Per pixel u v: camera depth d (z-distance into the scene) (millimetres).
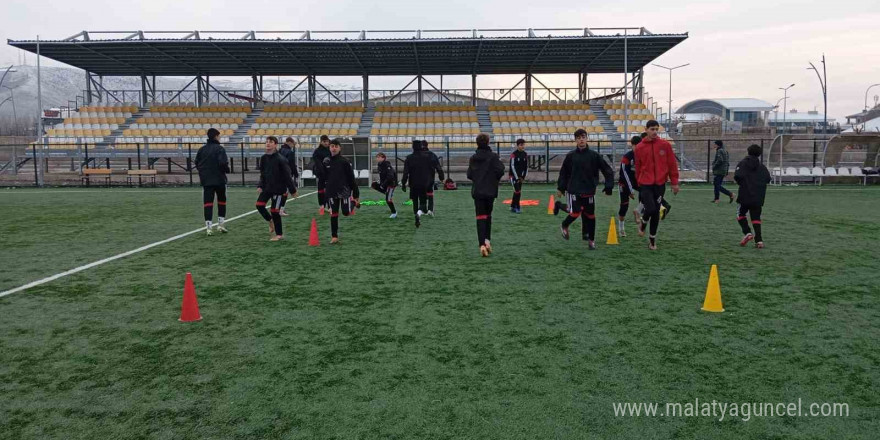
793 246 9820
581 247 9789
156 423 3533
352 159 26922
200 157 11148
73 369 4391
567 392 3947
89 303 6270
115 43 29656
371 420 3553
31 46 30391
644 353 4680
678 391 3963
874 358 4559
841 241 10344
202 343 4961
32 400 3861
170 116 35938
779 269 7953
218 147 11203
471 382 4117
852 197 19531
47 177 28109
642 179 9297
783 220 13359
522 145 14859
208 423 3525
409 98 39250
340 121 36312
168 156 30391
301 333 5215
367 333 5211
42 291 6805
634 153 9492
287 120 36188
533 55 33000
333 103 39375
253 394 3934
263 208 10508
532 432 3395
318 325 5449
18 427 3488
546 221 13359
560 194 9773
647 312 5855
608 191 9609
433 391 3969
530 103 38062
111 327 5426
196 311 5641
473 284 7098
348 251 9461
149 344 4945
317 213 15172
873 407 3721
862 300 6301
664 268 8031
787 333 5168
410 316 5730
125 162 34531
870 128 78500
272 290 6824
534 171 29938
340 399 3852
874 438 3338
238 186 26578
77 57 33062
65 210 15898
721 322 5500
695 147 42719
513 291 6738
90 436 3381
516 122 35969
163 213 15156
